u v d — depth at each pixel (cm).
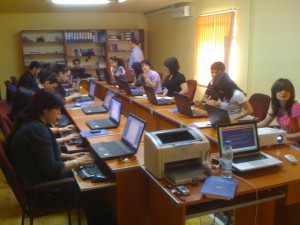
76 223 290
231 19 563
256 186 192
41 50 870
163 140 214
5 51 857
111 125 338
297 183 206
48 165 223
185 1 686
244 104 342
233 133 227
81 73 780
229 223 276
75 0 574
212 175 206
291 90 306
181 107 384
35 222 294
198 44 672
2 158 215
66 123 384
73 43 880
